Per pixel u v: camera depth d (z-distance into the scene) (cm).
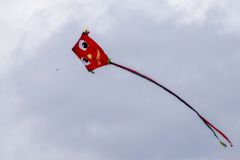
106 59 1875
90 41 1875
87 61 1886
